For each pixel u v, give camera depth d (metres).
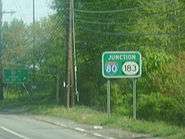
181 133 22.48
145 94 47.00
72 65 44.78
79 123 30.91
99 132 25.25
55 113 38.59
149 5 50.56
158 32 49.91
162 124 26.77
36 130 27.28
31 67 67.62
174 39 49.78
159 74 47.16
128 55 27.98
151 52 48.66
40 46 63.97
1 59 64.88
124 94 48.34
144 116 43.44
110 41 51.25
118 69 28.05
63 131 26.55
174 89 40.78
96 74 51.94
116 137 23.02
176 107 38.41
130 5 50.91
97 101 49.75
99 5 51.78
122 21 51.00
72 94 44.22
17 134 25.28
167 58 48.34
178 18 49.88
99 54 51.78
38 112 41.91
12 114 41.78
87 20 52.22
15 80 62.84
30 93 63.09
